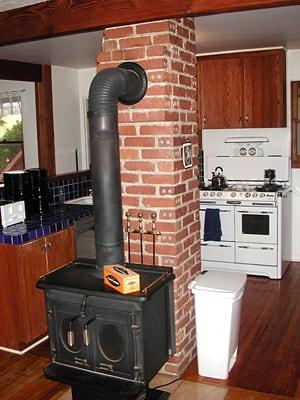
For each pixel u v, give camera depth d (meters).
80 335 2.54
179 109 3.04
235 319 3.10
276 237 4.95
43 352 3.51
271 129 5.52
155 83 2.88
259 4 2.53
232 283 3.08
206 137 5.82
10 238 3.35
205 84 5.39
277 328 3.79
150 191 3.01
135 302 2.34
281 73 5.08
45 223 3.71
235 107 5.32
